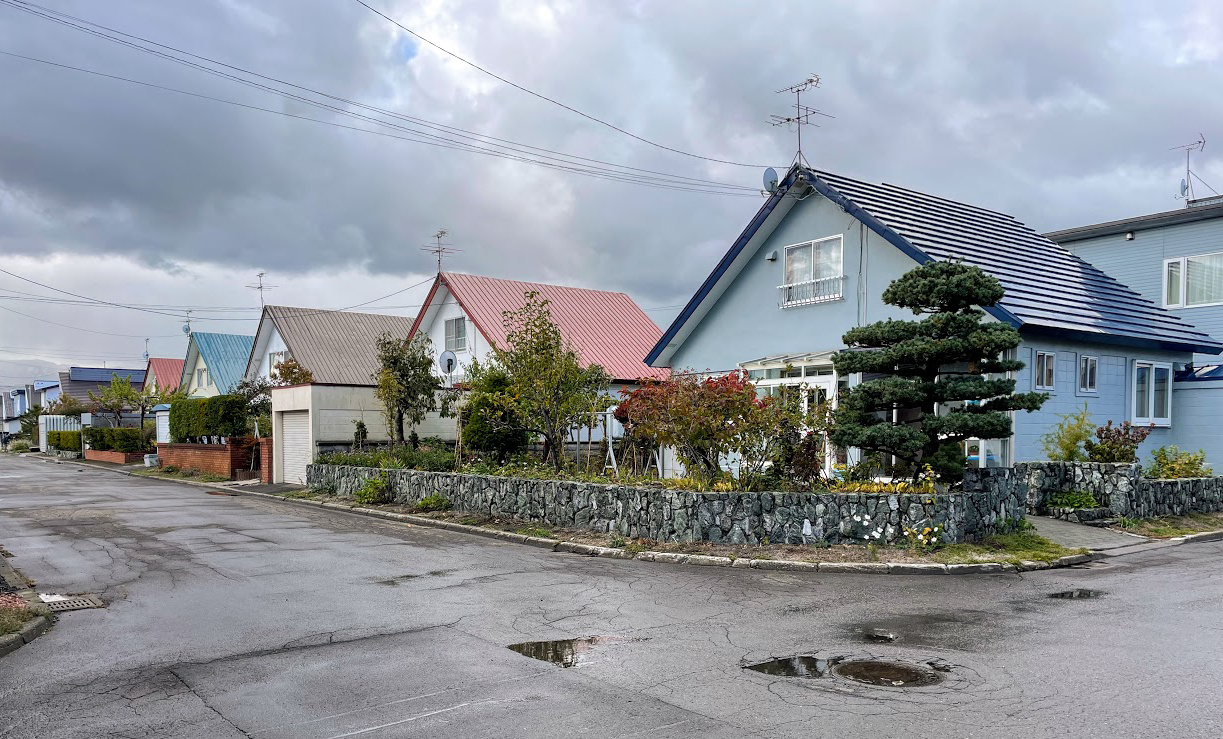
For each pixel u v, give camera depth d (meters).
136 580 10.32
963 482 12.47
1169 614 8.24
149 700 5.92
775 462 13.01
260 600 9.14
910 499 11.66
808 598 9.17
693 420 12.50
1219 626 7.73
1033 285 17.08
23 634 7.54
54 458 48.84
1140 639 7.26
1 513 17.88
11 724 5.48
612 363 28.22
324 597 9.28
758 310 19.91
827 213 18.27
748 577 10.46
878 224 16.56
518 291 30.48
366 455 22.09
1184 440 18.89
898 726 5.22
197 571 10.91
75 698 5.98
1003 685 6.00
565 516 14.42
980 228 19.58
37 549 12.78
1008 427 11.65
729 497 12.22
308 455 24.92
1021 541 12.16
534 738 5.09
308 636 7.61
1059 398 16.22
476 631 7.74
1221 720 5.25
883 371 12.62
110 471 35.84
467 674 6.41
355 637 7.55
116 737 5.23
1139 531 13.57
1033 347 15.77
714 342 21.08
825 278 18.12
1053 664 6.52
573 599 9.14
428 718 5.46
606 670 6.49
